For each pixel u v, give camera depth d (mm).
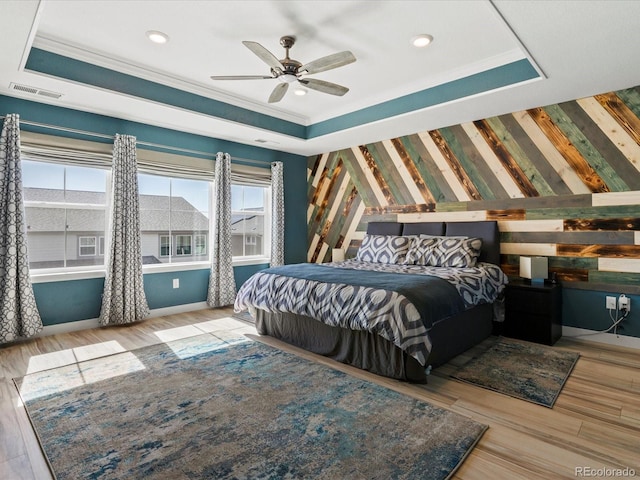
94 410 2195
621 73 2934
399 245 4434
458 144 4355
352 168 5543
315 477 1606
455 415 2129
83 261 3996
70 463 1708
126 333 3768
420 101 3887
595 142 3447
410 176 4832
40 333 3621
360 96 4285
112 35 2934
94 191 4039
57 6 2527
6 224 3318
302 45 3082
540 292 3412
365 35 2918
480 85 3422
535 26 2232
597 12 2088
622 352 3191
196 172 4816
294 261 6055
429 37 2936
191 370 2812
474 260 3805
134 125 4207
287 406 2242
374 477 1603
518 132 3895
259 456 1757
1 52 2562
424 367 2525
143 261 4496
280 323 3521
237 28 2824
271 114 4730
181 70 3602
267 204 5875
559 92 3348
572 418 2109
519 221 3930
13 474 1640
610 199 3385
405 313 2477
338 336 2996
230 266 5023
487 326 3557
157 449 1813
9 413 2174
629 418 2105
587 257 3521
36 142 3527
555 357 3057
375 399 2334
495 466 1688
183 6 2539
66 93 3330
